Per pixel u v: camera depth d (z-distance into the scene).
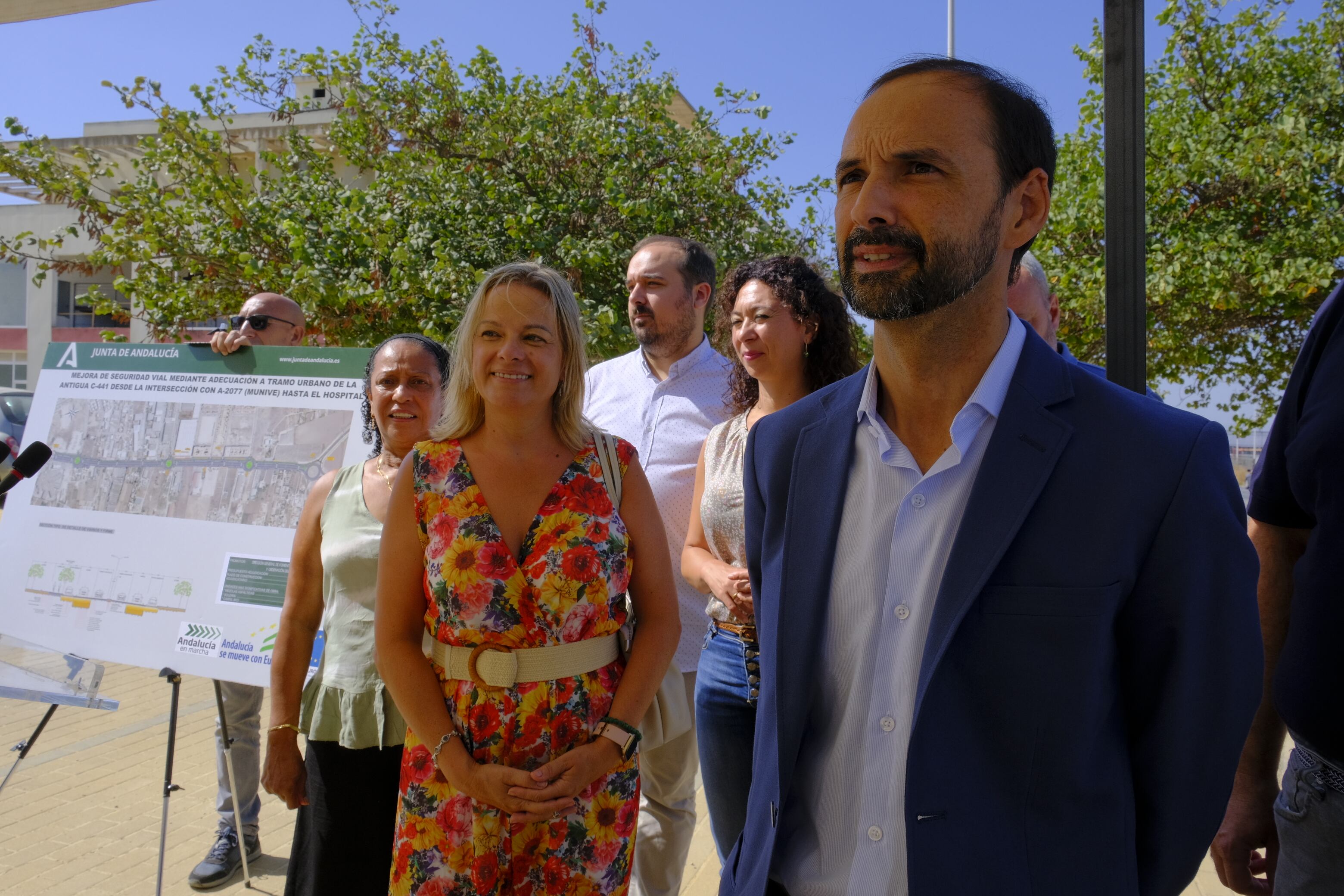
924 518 1.22
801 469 1.35
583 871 1.80
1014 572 1.11
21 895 3.10
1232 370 8.95
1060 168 8.55
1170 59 8.39
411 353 2.45
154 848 3.47
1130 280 1.87
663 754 2.65
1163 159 7.97
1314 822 1.36
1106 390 1.19
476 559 1.81
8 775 2.82
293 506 2.92
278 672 2.41
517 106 8.45
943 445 1.25
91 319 21.20
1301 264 7.21
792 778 1.30
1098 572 1.09
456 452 1.92
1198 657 1.10
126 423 3.18
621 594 1.92
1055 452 1.13
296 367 3.07
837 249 1.27
